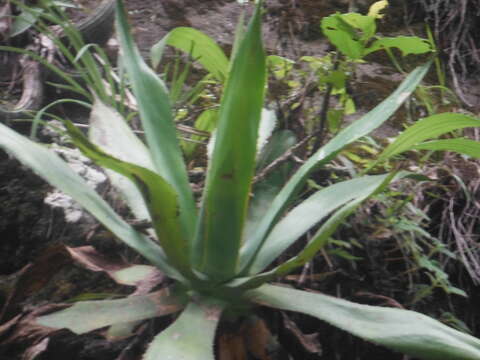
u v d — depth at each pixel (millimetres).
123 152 1044
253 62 846
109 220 1003
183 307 999
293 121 1425
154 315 973
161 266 1012
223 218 954
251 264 1029
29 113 1561
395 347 897
